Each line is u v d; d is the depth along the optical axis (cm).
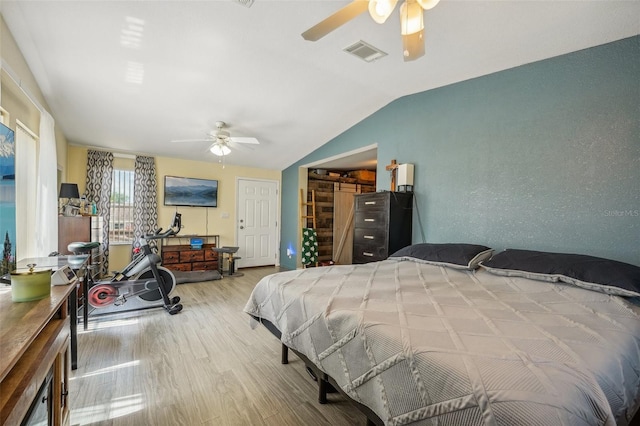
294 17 221
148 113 373
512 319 134
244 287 461
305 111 394
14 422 74
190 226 562
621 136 208
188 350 246
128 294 335
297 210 607
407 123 359
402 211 338
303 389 195
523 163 257
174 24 229
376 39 242
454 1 188
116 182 503
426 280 212
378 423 124
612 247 211
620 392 98
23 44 233
